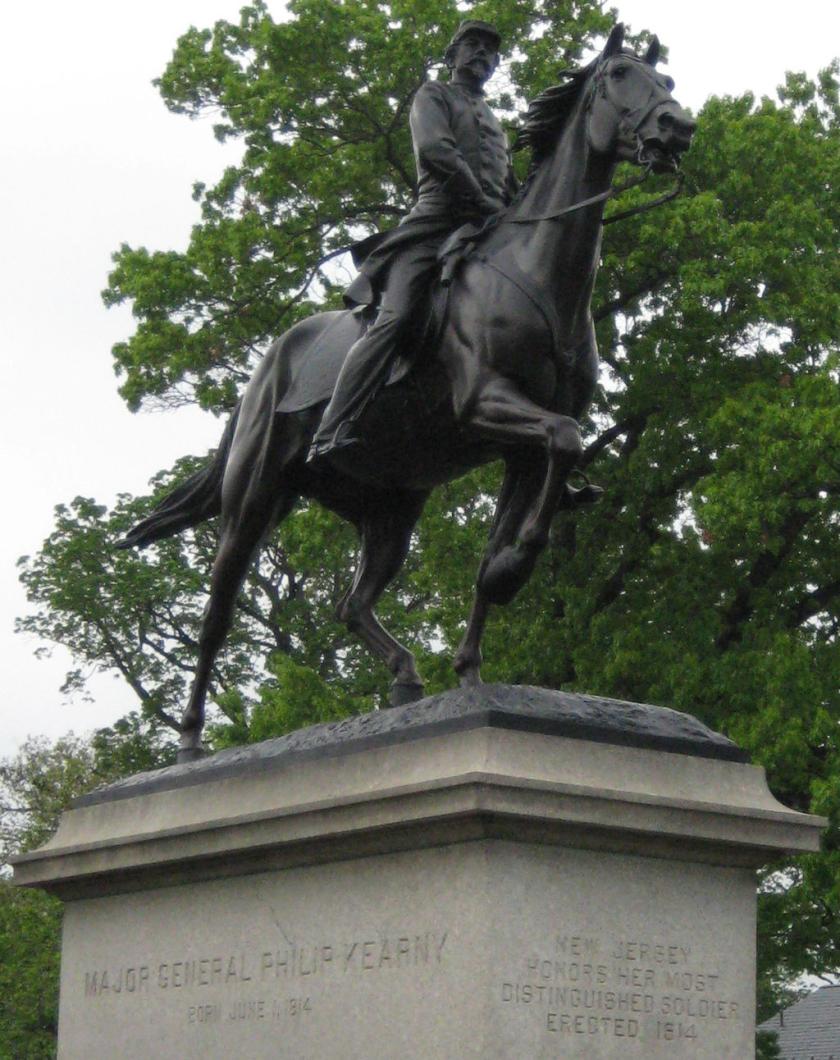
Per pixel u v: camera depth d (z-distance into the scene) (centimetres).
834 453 1834
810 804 1853
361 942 722
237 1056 771
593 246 812
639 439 2067
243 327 2225
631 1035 693
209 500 976
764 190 2011
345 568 2653
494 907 673
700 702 1920
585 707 738
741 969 728
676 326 2005
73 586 3125
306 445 912
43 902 3225
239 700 2228
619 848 703
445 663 2006
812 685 1859
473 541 2014
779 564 2027
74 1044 871
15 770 3503
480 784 662
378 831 709
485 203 852
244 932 781
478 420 789
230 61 2227
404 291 838
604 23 2169
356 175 2150
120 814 870
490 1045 662
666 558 2014
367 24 2125
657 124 783
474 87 908
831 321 1959
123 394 2244
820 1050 3559
